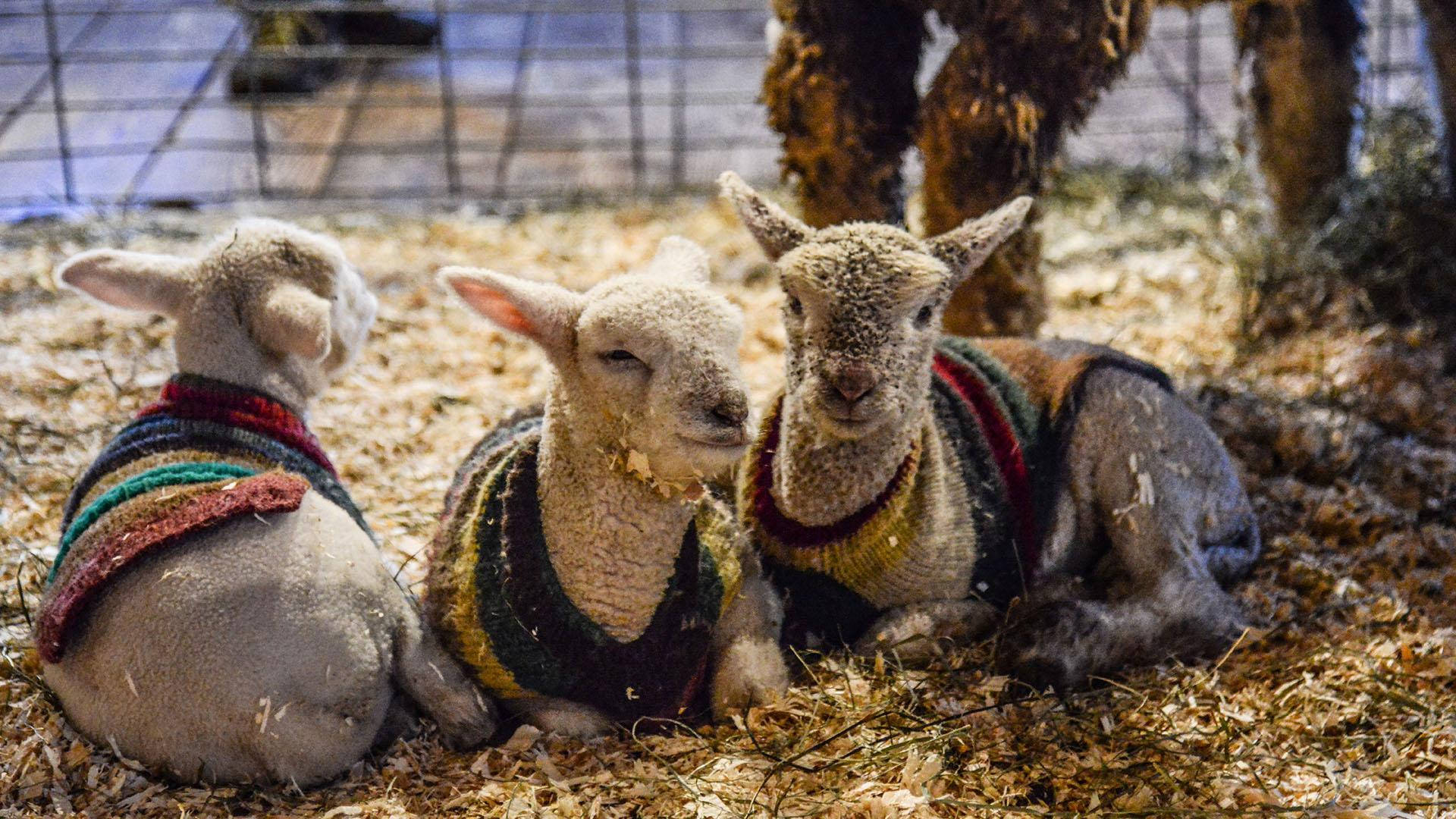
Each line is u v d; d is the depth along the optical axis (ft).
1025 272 17.71
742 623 13.09
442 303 23.77
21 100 33.88
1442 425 18.81
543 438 12.30
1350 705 13.34
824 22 16.53
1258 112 23.97
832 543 13.28
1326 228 22.85
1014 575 14.24
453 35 41.50
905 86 17.51
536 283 11.85
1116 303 23.91
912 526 13.28
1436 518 16.97
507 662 12.23
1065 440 14.67
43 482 17.17
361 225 28.14
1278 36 22.95
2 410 18.95
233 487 11.93
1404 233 22.18
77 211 28.45
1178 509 14.60
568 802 11.56
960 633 13.83
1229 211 27.25
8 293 23.54
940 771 12.09
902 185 18.02
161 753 11.74
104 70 36.17
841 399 12.17
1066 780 12.23
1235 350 21.44
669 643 12.39
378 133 33.88
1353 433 18.39
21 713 12.65
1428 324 21.02
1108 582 15.08
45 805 11.73
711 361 11.31
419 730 12.89
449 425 19.57
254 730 11.57
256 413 13.16
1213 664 14.23
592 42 41.32
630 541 11.85
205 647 11.44
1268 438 18.17
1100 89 16.92
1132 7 16.52
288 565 11.71
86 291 13.47
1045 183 17.28
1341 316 21.27
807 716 12.79
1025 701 13.28
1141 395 14.80
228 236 13.82
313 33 36.78
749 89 37.19
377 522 16.56
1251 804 11.76
